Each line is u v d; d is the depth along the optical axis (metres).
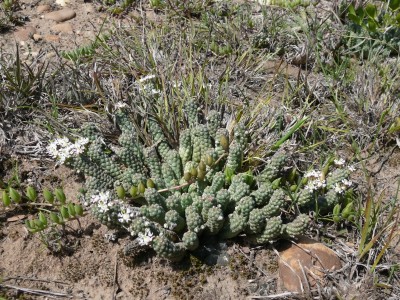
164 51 0.81
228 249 0.59
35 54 0.81
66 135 0.66
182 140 0.65
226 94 0.74
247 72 0.81
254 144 0.66
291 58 0.85
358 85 0.78
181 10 0.92
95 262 0.58
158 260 0.58
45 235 0.59
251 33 0.89
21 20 0.88
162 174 0.64
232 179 0.61
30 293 0.55
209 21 0.89
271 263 0.58
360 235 0.60
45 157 0.67
